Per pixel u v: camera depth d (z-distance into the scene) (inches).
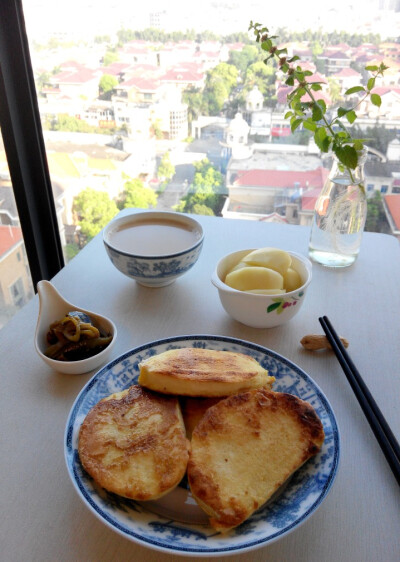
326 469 10.7
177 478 10.2
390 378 14.5
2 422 13.0
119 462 10.5
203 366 12.8
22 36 26.0
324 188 19.7
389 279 20.0
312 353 15.8
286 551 10.0
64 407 13.6
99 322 16.2
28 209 30.7
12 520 10.5
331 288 19.3
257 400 11.8
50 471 11.7
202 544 9.2
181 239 19.4
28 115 28.0
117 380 13.6
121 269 18.0
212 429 11.1
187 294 19.0
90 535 10.3
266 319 16.1
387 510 10.8
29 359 15.5
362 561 9.8
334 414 12.1
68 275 20.1
